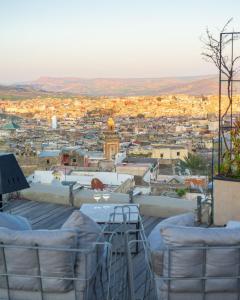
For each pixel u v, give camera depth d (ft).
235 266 8.97
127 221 13.88
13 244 9.23
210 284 9.05
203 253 8.88
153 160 161.38
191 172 135.85
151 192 82.28
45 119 490.08
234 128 18.52
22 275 9.39
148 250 9.90
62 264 9.25
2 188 16.85
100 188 64.39
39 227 18.12
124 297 10.89
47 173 80.33
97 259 10.42
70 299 9.55
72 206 21.13
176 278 9.01
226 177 17.61
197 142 226.79
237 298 9.20
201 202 18.21
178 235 8.83
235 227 9.59
